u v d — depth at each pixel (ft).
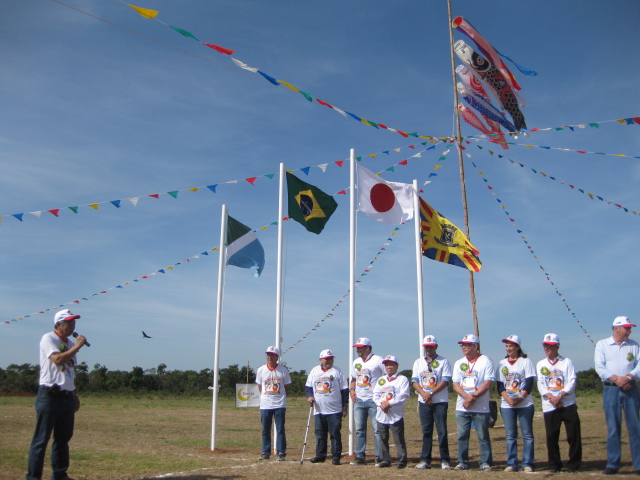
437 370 31.83
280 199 42.60
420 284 39.42
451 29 56.24
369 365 34.12
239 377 143.95
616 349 27.40
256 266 45.52
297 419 74.28
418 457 36.65
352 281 39.58
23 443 40.65
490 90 54.24
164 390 142.10
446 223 42.39
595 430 49.44
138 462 33.19
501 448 39.81
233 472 28.99
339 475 28.12
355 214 40.75
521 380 29.81
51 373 23.03
